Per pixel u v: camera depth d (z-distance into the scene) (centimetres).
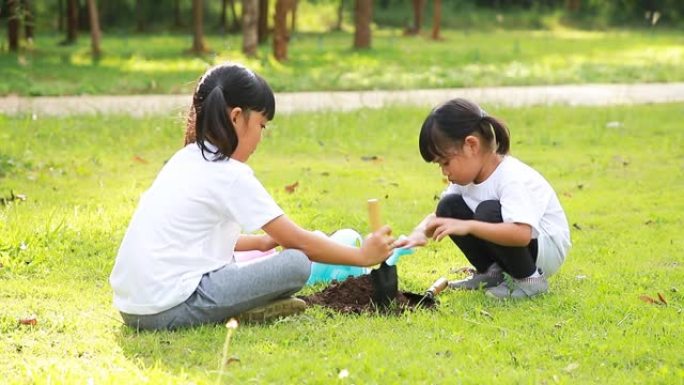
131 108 1816
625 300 688
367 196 1091
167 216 618
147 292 611
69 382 514
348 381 527
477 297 694
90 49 3588
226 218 634
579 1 6081
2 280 730
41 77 2492
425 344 588
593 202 1059
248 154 647
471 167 674
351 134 1530
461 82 2411
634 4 5909
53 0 5341
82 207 1005
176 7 5272
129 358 567
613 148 1427
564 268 789
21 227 859
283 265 621
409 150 1423
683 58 3316
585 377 540
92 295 702
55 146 1383
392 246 649
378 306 663
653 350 582
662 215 985
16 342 590
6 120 1584
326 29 5634
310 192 1104
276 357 564
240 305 620
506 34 5166
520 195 670
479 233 659
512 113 1756
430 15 6078
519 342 593
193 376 534
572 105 1916
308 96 2147
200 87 634
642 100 2038
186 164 634
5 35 3759
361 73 2709
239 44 3941
